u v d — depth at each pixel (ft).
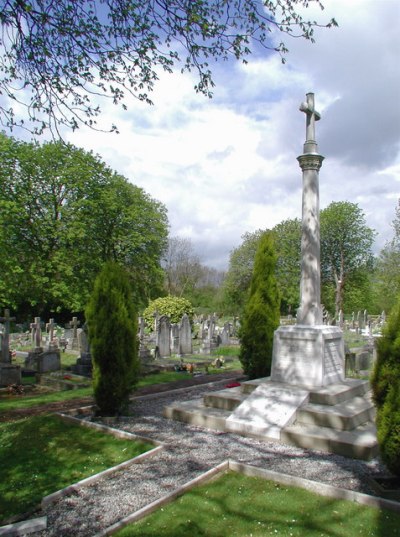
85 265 110.73
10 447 22.74
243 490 17.19
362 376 44.86
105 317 27.50
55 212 108.27
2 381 44.75
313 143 31.24
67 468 20.01
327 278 169.68
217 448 22.35
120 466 19.75
